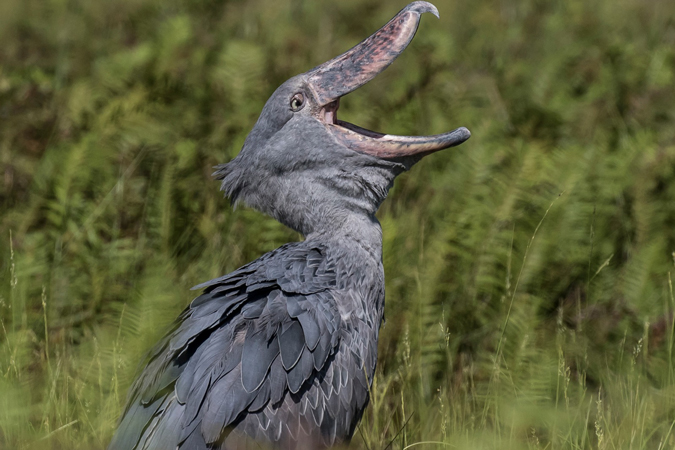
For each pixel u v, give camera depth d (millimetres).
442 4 19141
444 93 13891
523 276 9859
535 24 18109
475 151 11219
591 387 9039
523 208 10508
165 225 10477
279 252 7227
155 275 8859
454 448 7250
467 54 16562
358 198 7426
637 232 11055
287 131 7441
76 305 9812
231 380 6074
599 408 7711
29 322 9211
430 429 8086
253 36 16703
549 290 10242
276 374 6199
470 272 10031
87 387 7941
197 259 10469
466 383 8703
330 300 6762
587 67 15023
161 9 17359
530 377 8242
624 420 7824
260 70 13375
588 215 10703
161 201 10562
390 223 9844
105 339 8367
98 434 7469
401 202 11625
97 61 15086
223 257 10273
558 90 14086
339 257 7125
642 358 9148
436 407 8391
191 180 11281
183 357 6363
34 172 11602
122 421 6484
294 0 18688
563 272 10320
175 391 6141
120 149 11500
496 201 10375
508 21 18578
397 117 12633
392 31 7543
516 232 10258
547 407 7699
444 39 15289
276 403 6152
